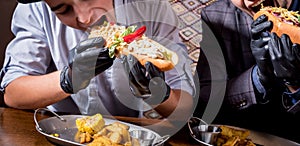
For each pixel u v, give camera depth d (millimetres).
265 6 1540
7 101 1593
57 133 1297
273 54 1203
